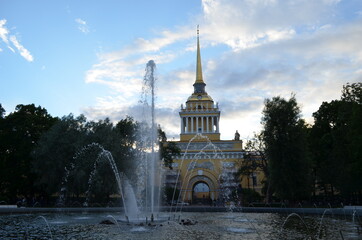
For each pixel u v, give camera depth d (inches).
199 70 3932.1
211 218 1214.9
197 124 3535.9
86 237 698.2
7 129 2197.3
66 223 983.0
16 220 1078.4
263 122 1908.2
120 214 1362.0
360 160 1531.7
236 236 716.7
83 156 1902.1
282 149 1760.6
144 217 1152.8
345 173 1796.3
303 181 1718.8
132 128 2283.5
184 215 1385.3
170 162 2581.2
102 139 1971.0
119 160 1962.4
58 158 1882.4
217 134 3430.1
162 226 889.5
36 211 1456.7
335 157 1882.4
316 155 2085.4
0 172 2128.4
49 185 1899.6
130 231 791.1
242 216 1315.2
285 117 1817.2
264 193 2443.4
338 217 1219.2
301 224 976.3
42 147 1903.3
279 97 1911.9
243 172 2439.7
